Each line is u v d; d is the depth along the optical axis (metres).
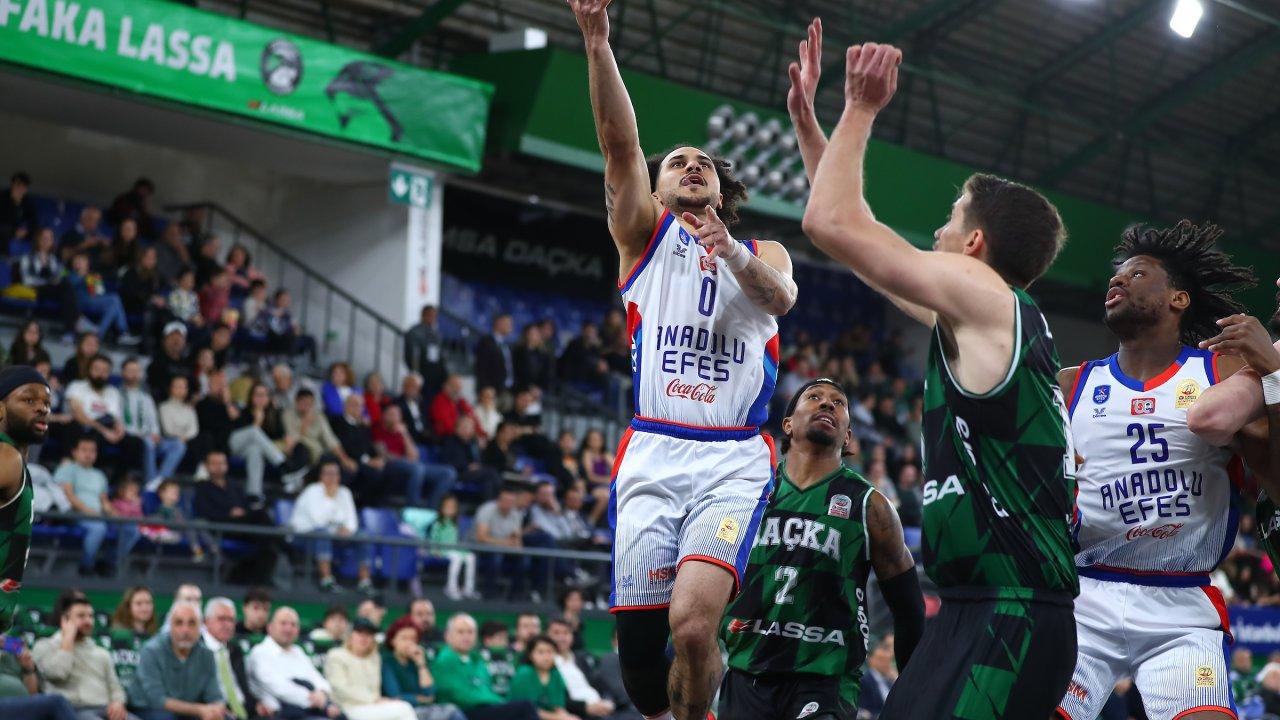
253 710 9.50
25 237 15.07
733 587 4.00
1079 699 4.79
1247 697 14.25
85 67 13.15
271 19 17.92
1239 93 23.66
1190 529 4.69
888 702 3.48
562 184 19.81
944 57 21.78
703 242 3.84
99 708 8.90
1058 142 23.98
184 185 17.97
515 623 13.63
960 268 3.38
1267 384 4.20
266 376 15.41
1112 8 20.92
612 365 19.00
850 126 3.41
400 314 17.23
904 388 21.83
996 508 3.38
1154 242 4.80
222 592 12.01
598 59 4.02
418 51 18.92
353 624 10.16
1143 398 4.74
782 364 20.67
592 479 16.05
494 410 16.34
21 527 4.75
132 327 15.01
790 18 20.17
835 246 3.34
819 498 5.60
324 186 18.09
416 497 14.27
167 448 12.91
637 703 4.37
